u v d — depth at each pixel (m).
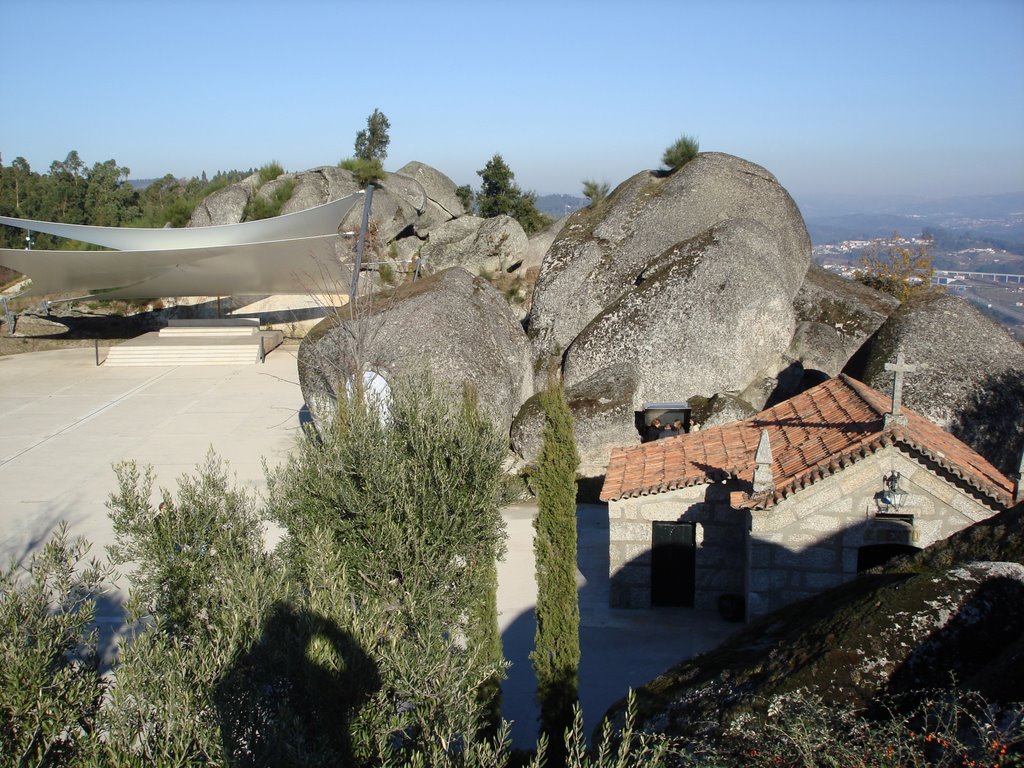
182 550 12.52
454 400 16.44
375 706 8.81
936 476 15.01
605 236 31.98
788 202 32.62
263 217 48.06
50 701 8.30
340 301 40.59
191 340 43.88
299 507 13.80
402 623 10.91
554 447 12.30
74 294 50.12
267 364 42.16
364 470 13.69
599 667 15.79
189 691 8.19
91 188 79.19
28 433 31.14
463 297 28.11
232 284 42.31
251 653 8.91
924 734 7.37
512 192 60.38
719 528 17.56
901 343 24.47
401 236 49.62
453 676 9.17
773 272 28.02
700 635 16.89
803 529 15.59
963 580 9.23
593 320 28.80
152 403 35.16
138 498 12.95
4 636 8.80
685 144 35.56
